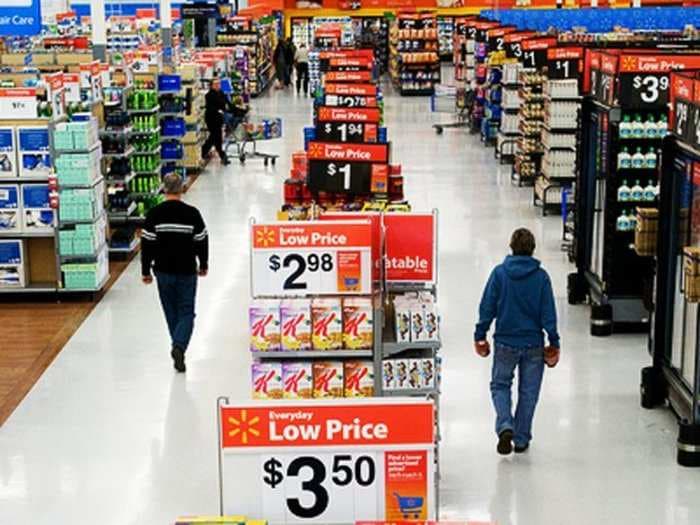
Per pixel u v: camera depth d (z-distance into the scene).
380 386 6.84
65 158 11.94
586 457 7.92
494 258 14.03
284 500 4.18
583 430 8.44
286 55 40.88
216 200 18.52
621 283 10.90
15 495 7.37
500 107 23.38
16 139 11.87
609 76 10.68
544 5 38.59
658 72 10.38
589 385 9.47
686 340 8.34
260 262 6.89
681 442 7.77
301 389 6.81
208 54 25.97
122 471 7.75
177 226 9.66
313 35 40.12
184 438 8.33
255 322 6.79
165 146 18.67
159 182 16.67
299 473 4.16
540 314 7.71
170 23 23.94
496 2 37.62
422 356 7.02
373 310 6.79
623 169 10.65
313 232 6.86
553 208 16.95
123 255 14.43
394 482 4.16
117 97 15.02
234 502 4.18
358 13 48.00
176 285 9.79
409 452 4.14
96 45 17.75
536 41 19.11
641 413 8.80
